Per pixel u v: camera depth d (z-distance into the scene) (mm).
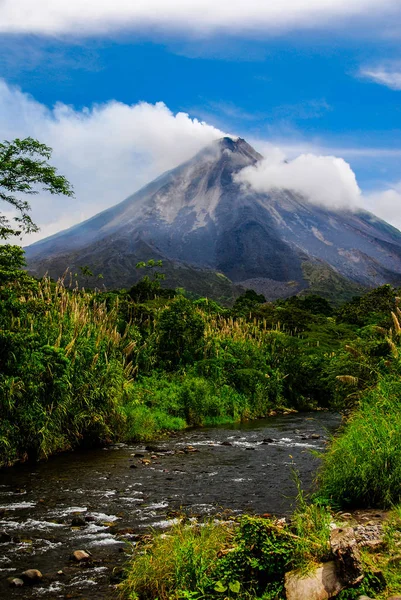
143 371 28422
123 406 21938
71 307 22469
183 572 5969
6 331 16359
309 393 37062
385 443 9133
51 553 7742
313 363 36281
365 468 8914
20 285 18797
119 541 8266
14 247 18016
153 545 6871
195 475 13672
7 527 9078
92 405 18359
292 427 25172
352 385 15977
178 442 19891
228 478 13289
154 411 24500
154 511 10117
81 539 8383
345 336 45750
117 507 10438
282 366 36062
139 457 16344
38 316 19406
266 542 5938
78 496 11375
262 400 31875
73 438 17859
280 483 12648
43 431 15742
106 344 22844
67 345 18109
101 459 15930
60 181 18344
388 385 11625
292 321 51719
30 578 6656
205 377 30719
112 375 19734
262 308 59500
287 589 5316
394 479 8766
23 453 15492
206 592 5684
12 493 11633
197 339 33125
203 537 6727
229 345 34938
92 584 6594
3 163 17344
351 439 9773
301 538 6027
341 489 9008
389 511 8305
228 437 21406
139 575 6160
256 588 5672
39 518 9641
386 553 6078
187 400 26562
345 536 5699
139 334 29688
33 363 16203
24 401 15672
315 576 5363
